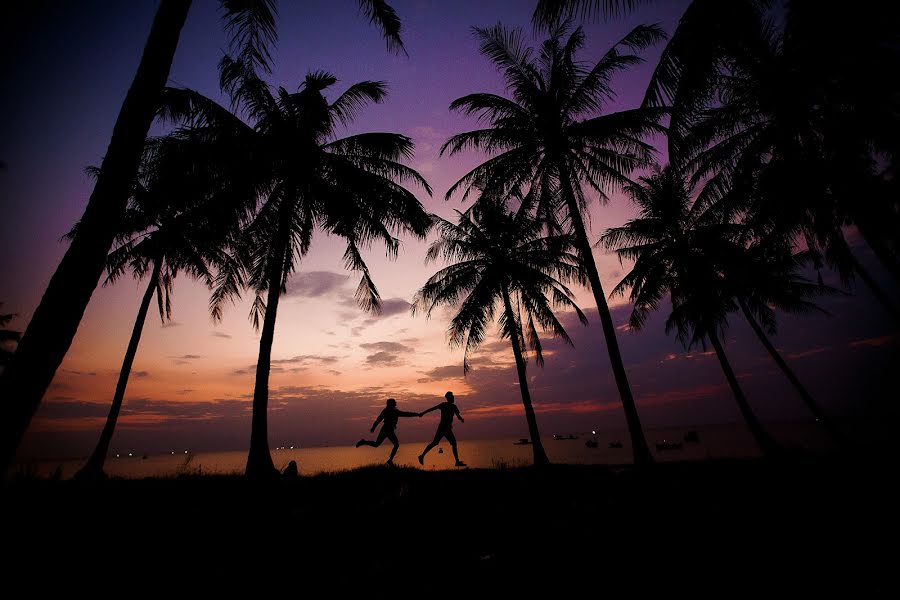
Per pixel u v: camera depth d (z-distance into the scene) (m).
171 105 9.75
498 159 13.80
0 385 2.74
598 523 5.06
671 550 3.90
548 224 14.95
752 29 8.45
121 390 12.39
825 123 10.48
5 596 2.97
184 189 10.09
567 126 13.24
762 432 15.49
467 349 17.00
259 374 9.70
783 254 15.24
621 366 11.27
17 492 5.48
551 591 3.08
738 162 12.61
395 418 10.78
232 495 6.70
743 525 4.67
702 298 17.09
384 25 6.50
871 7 7.74
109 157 3.30
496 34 12.78
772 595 2.87
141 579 3.37
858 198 9.96
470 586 3.23
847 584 2.96
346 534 4.78
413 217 12.06
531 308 17.27
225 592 3.16
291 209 11.14
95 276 3.13
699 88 8.45
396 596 3.06
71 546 3.94
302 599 3.03
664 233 17.98
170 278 15.72
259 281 12.94
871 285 14.66
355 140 11.71
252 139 10.61
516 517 5.51
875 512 4.77
